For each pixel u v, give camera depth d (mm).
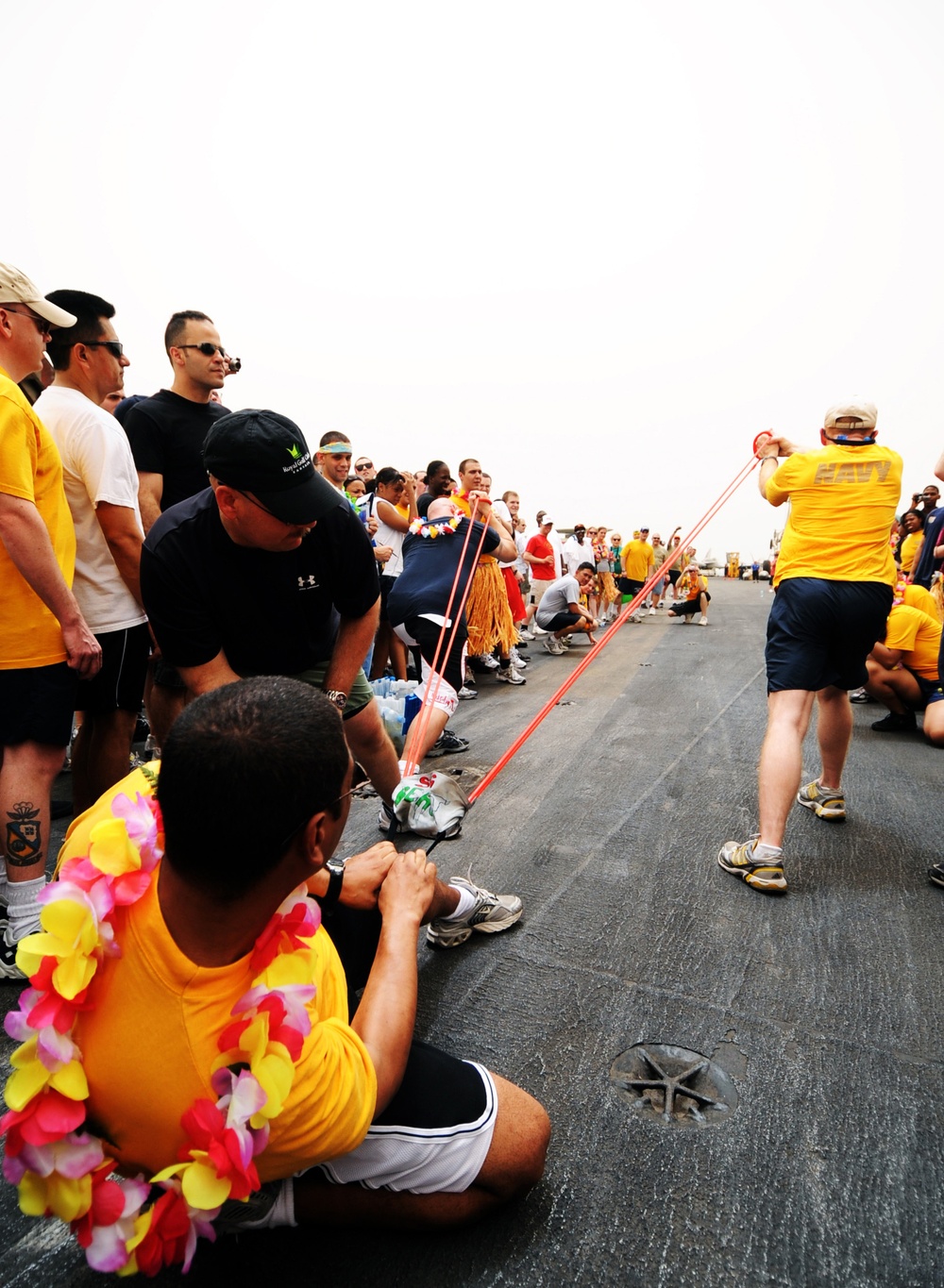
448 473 4582
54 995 900
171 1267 1268
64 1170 901
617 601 14992
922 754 4027
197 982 906
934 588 5930
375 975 1288
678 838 2967
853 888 2543
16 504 1841
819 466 2627
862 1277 1240
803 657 2635
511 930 2287
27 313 2027
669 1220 1344
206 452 1578
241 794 798
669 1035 1820
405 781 2230
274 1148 952
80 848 1026
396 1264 1262
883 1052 1764
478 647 5293
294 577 1887
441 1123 1202
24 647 1934
